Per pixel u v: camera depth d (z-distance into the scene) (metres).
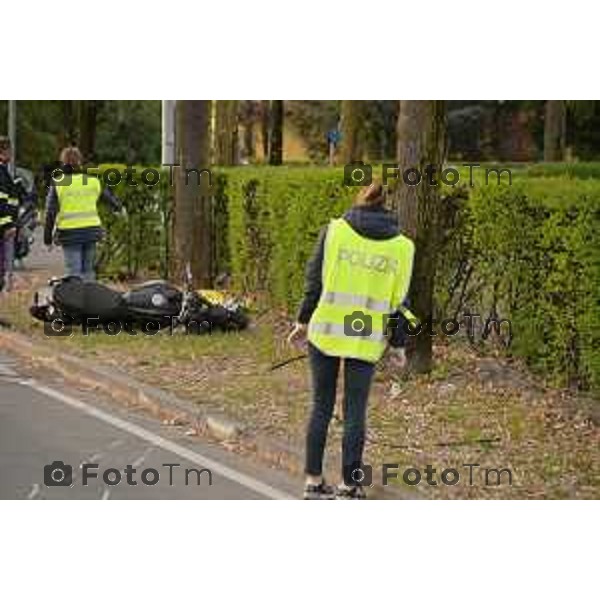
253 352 17.50
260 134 60.00
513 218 15.71
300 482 11.35
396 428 13.03
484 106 62.69
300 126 63.41
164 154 26.42
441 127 15.36
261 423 13.09
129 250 27.09
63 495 10.77
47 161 65.75
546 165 36.75
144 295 19.16
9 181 21.75
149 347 17.83
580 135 57.12
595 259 13.90
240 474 11.59
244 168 23.39
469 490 10.87
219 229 24.31
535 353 15.44
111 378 15.62
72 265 20.83
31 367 17.31
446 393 14.69
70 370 16.70
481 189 16.41
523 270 15.56
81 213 20.73
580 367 14.53
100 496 10.77
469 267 17.03
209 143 23.14
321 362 10.54
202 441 13.02
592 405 14.03
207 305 19.16
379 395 14.56
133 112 67.19
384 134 58.22
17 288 24.72
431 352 15.56
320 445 10.62
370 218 10.46
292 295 20.52
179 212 23.00
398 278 10.45
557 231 14.66
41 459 12.04
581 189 14.18
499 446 12.37
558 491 10.92
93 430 13.38
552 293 14.91
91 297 19.16
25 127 65.44
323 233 10.48
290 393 14.70
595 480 11.29
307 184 19.77
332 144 41.69
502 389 14.90
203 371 16.11
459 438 12.64
